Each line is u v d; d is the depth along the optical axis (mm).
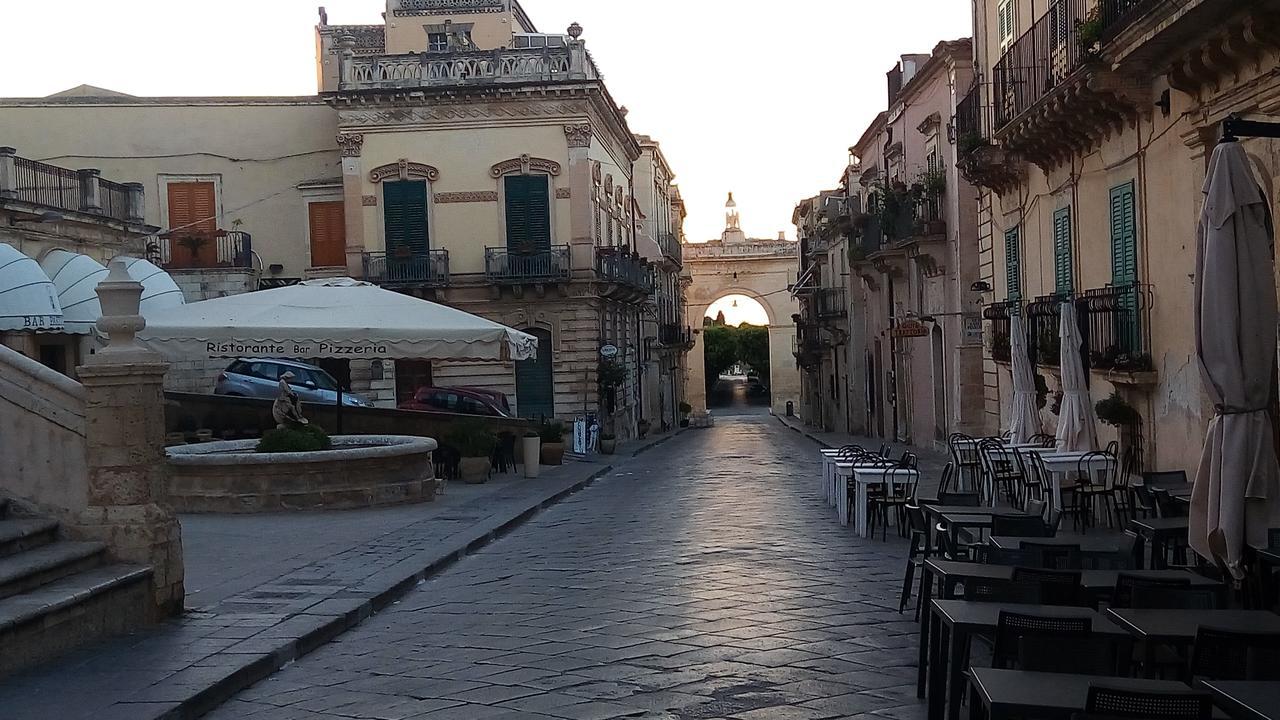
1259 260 7266
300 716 6926
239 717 6938
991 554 7824
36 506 9125
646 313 50688
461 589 11203
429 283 36438
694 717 6621
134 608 8789
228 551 13094
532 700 7059
